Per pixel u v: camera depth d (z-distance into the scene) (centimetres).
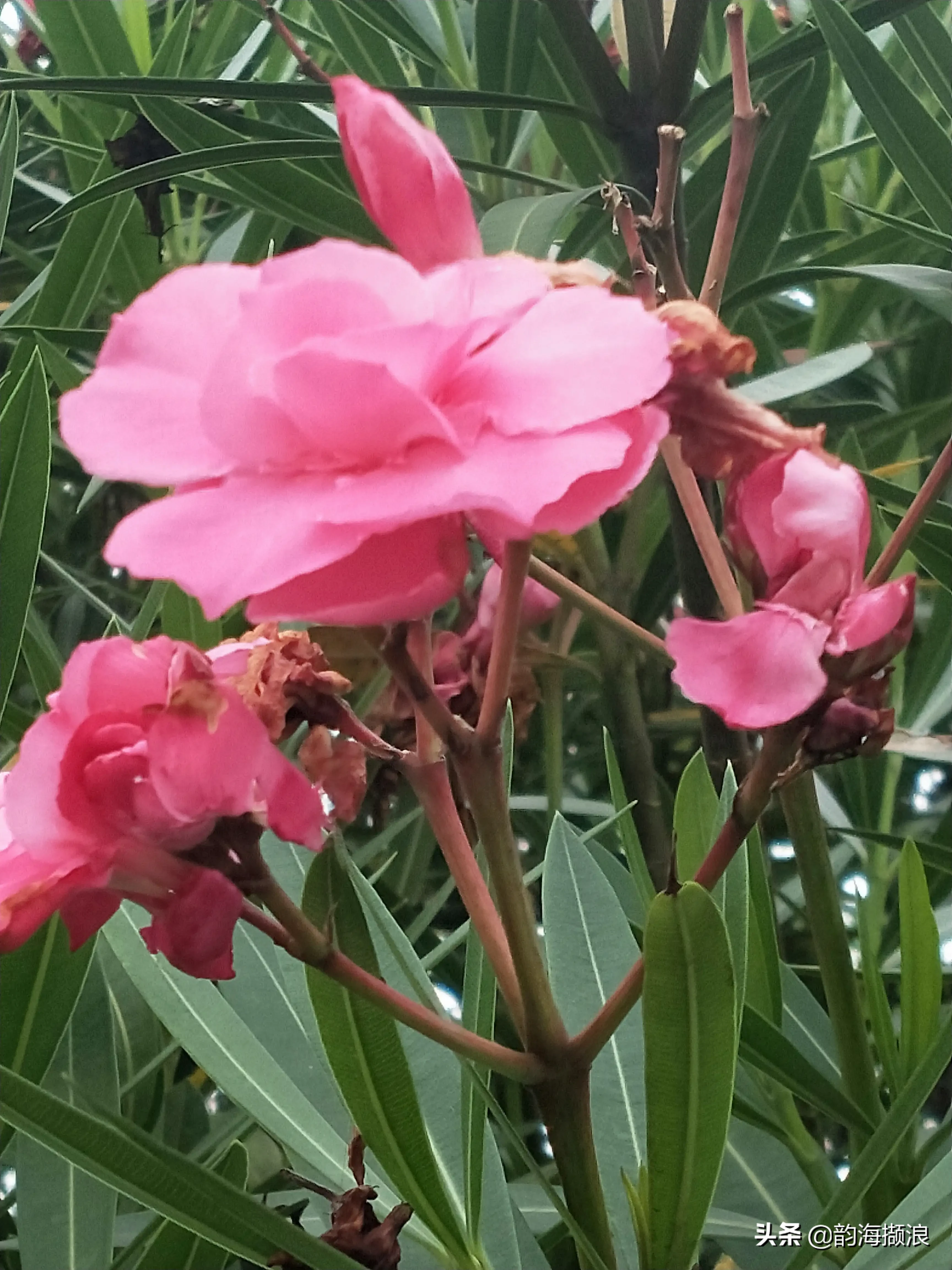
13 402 21
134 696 13
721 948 14
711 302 19
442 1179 18
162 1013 19
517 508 11
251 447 12
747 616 13
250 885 14
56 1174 21
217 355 12
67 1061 22
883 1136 16
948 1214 17
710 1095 15
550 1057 15
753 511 14
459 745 14
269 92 31
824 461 14
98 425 13
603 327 12
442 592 12
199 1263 20
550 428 12
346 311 12
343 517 11
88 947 20
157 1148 14
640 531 35
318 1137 20
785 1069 23
